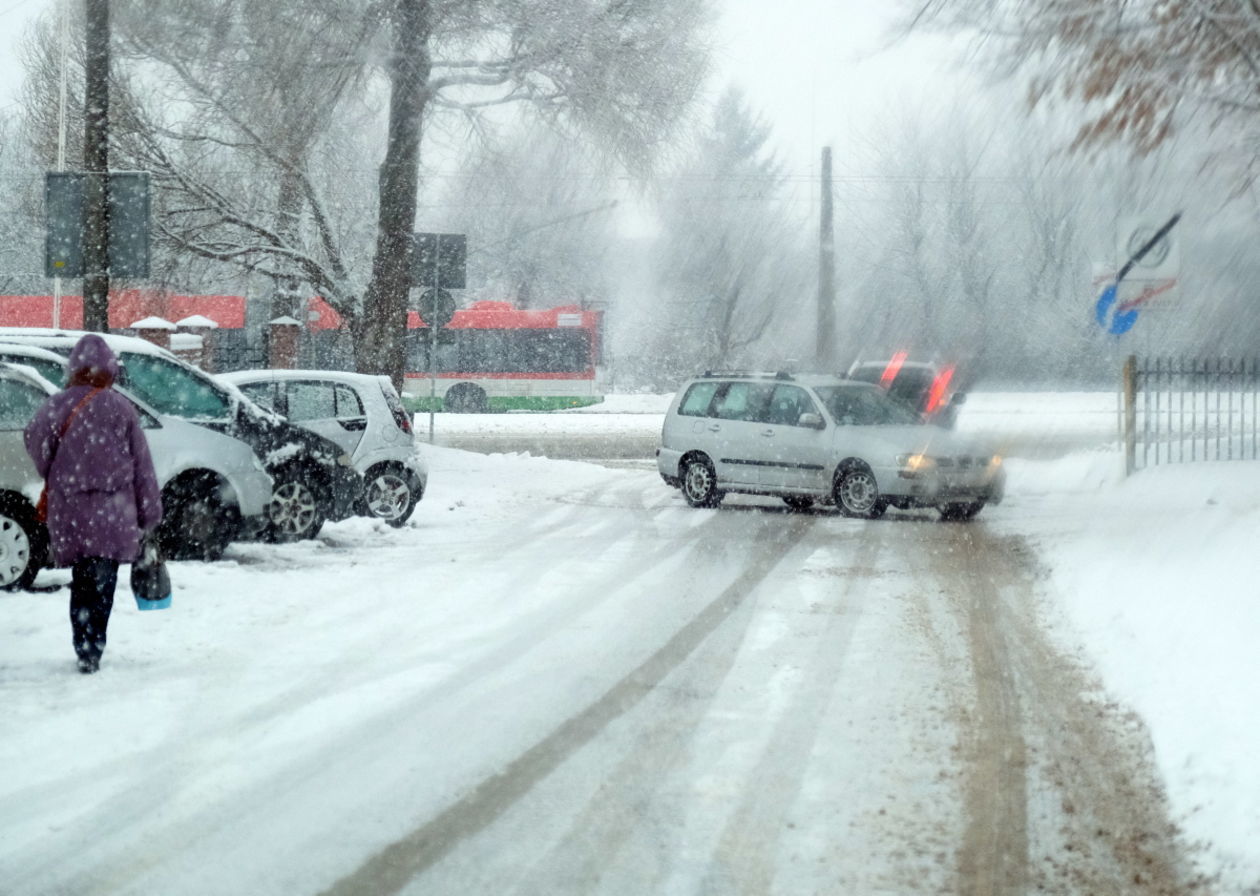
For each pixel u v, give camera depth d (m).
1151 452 21.48
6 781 5.57
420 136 24.16
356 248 27.86
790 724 6.60
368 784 5.59
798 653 8.28
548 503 18.05
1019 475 20.92
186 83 23.86
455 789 5.54
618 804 5.36
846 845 4.91
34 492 10.27
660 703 7.00
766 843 4.93
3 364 10.48
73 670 7.62
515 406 47.16
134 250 15.91
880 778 5.72
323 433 15.09
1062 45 9.22
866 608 9.90
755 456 17.17
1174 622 7.95
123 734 6.29
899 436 16.34
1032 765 5.91
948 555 12.86
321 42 23.11
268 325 36.44
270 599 10.00
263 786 5.54
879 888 4.50
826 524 15.70
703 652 8.30
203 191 24.22
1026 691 7.28
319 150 25.64
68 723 6.46
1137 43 9.08
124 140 23.83
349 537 14.02
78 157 27.80
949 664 7.97
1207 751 5.62
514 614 9.58
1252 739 5.57
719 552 13.08
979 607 9.95
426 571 11.65
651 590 10.70
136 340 12.73
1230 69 9.16
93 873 4.57
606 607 9.90
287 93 23.31
